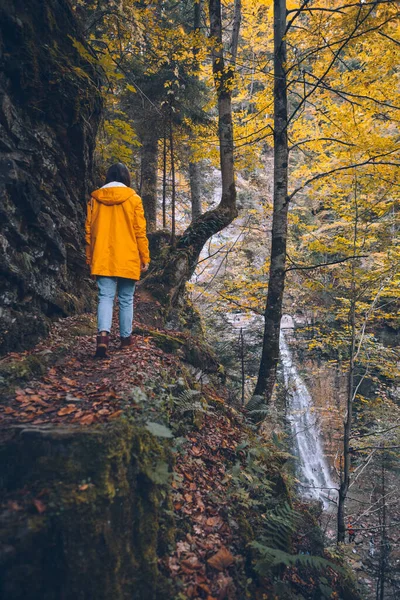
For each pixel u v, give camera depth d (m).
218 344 9.20
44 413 2.79
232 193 8.32
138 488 2.47
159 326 6.89
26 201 4.21
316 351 13.83
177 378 4.32
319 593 3.55
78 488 2.12
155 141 11.70
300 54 7.05
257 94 7.64
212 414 4.12
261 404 5.97
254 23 10.55
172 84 8.98
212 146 8.65
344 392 12.83
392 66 6.14
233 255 13.98
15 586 1.87
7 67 4.31
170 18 11.39
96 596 1.99
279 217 6.82
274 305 6.80
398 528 8.52
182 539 2.75
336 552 4.80
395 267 7.20
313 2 7.08
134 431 2.56
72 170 5.66
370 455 8.35
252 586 2.88
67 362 3.93
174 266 7.71
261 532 3.29
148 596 2.23
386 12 5.41
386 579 6.79
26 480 2.18
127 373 3.65
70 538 1.98
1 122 4.06
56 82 5.02
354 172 7.10
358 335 9.14
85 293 6.16
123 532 2.23
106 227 4.10
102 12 7.52
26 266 4.16
